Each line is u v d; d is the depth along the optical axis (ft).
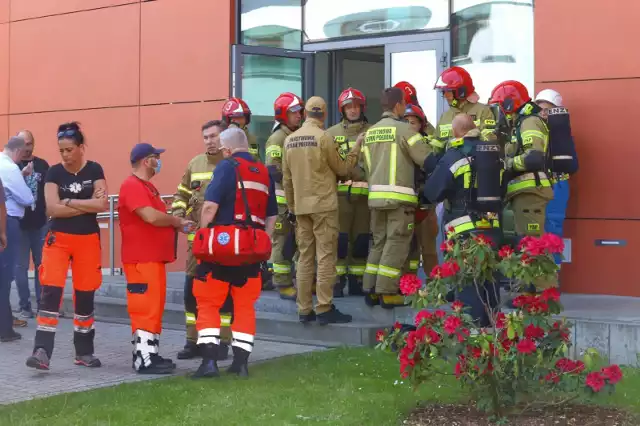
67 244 22.22
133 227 21.84
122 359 23.97
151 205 21.61
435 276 16.52
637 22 27.40
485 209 21.20
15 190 26.99
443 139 26.53
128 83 39.78
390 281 25.34
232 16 36.91
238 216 20.20
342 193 27.99
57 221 22.22
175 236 22.44
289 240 28.30
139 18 39.37
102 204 22.33
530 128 23.62
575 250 28.45
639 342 21.89
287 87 36.60
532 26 30.78
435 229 27.22
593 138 28.09
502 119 24.39
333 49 36.32
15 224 26.96
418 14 34.04
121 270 38.55
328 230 25.27
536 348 16.01
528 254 16.08
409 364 16.47
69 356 24.36
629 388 19.01
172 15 38.37
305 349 24.90
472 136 21.71
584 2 28.22
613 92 27.78
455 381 19.38
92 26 40.96
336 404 18.16
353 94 27.94
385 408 17.60
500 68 31.63
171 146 38.47
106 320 30.83
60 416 17.56
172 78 38.40
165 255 22.03
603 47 27.94
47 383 20.97
